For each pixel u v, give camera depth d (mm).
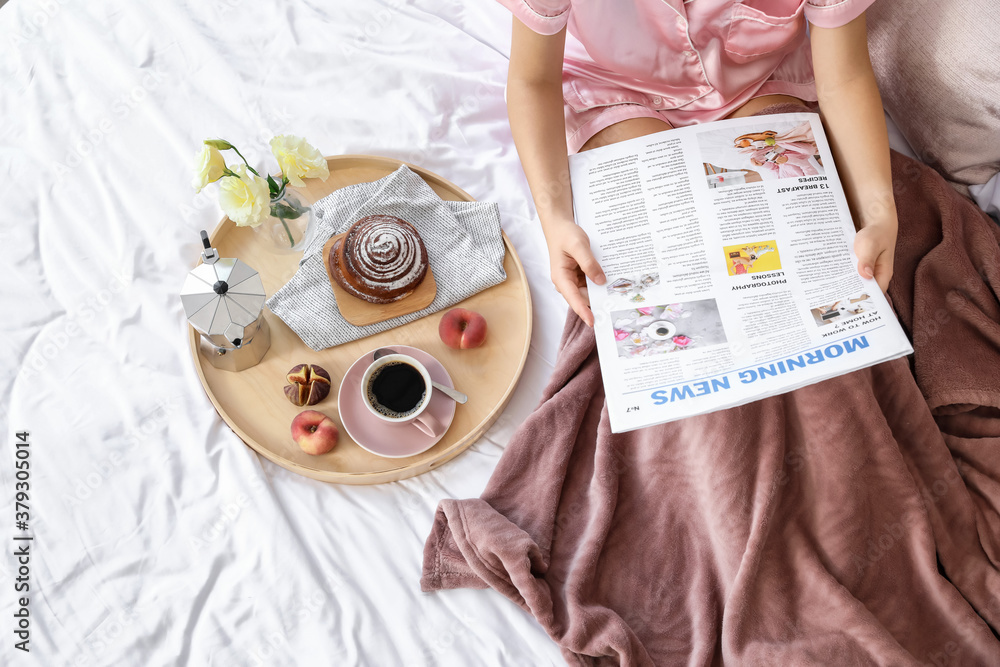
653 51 1104
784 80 1180
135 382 1088
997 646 920
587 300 1016
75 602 954
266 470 1059
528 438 1073
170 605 958
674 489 1028
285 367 1111
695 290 936
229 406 1080
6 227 1176
